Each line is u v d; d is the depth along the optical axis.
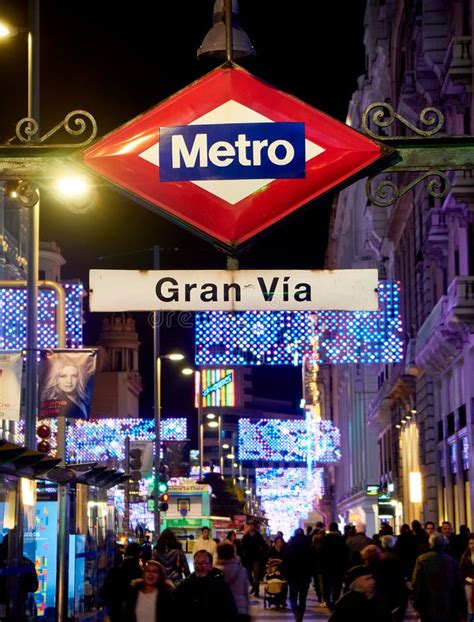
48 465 19.98
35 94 26.31
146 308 9.38
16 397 22.55
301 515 177.38
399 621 21.50
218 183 9.20
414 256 66.56
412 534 31.11
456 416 53.44
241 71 9.30
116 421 75.25
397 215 71.38
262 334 37.59
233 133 9.22
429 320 54.12
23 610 19.64
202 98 9.27
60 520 23.25
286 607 40.66
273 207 9.19
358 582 13.18
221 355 37.28
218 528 57.69
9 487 19.09
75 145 9.34
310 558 32.03
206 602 14.62
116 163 9.24
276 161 9.19
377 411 84.56
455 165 9.23
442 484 59.47
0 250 77.25
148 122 9.27
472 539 24.56
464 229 49.66
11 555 19.11
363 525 32.47
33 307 25.78
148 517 78.50
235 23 9.77
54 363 24.69
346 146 9.17
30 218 26.08
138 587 14.98
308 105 9.25
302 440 111.06
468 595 24.28
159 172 9.22
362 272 9.37
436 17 53.34
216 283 9.38
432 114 9.23
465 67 45.91
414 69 61.03
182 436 76.31
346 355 39.47
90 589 25.92
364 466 99.94
